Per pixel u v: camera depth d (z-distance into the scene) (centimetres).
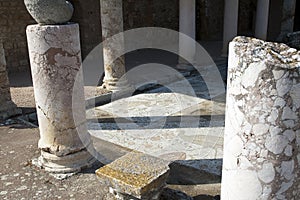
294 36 1484
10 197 392
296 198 258
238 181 260
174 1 1527
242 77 241
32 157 487
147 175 352
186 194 398
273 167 244
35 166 460
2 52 621
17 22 1027
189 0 955
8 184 419
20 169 454
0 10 983
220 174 441
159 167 370
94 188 409
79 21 1191
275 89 229
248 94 240
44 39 399
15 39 1033
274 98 231
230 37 1148
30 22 1059
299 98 232
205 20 1606
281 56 238
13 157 488
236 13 1127
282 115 234
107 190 405
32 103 726
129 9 1344
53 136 435
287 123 235
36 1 391
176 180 430
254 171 249
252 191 254
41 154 462
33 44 406
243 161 253
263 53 238
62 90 420
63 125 431
